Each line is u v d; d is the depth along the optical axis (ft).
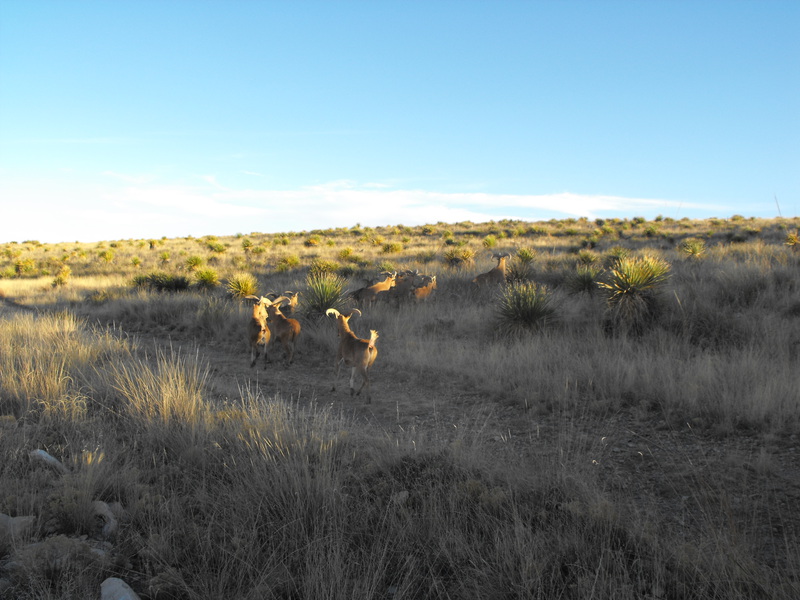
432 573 13.08
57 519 14.96
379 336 47.65
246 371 40.22
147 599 12.59
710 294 45.70
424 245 143.02
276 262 116.06
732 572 12.45
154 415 24.17
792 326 36.40
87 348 39.32
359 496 17.30
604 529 14.57
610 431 24.20
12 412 25.11
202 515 16.21
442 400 31.12
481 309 52.19
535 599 12.20
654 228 138.92
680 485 18.49
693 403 25.48
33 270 132.36
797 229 111.24
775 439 21.56
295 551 14.07
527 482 17.81
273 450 19.84
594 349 35.94
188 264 111.75
